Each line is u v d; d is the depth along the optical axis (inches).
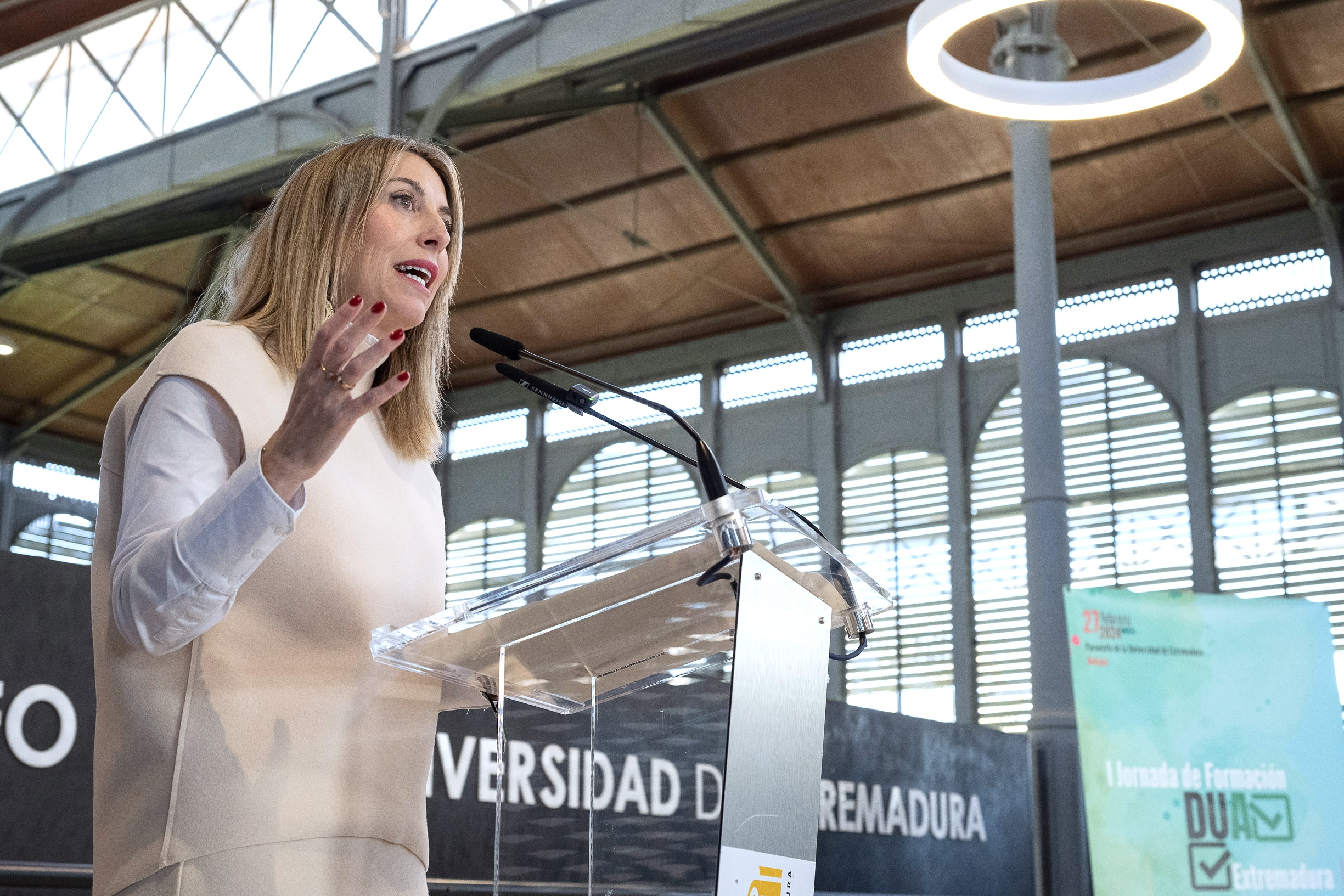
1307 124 452.8
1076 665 161.5
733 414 580.1
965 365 542.0
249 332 43.7
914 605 518.3
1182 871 155.6
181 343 41.7
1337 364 471.2
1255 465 475.5
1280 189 486.0
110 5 469.4
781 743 38.6
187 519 35.4
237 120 449.1
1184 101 448.1
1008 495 516.1
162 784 38.0
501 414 622.2
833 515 546.9
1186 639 162.6
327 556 41.4
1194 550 473.1
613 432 595.8
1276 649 162.2
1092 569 490.3
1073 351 521.3
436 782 133.0
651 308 582.6
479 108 429.1
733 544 37.0
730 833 35.4
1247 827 156.8
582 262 560.1
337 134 422.6
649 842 42.5
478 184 522.6
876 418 551.5
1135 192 496.7
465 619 39.4
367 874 40.4
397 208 47.8
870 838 199.9
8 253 506.0
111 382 612.7
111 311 578.6
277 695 39.7
